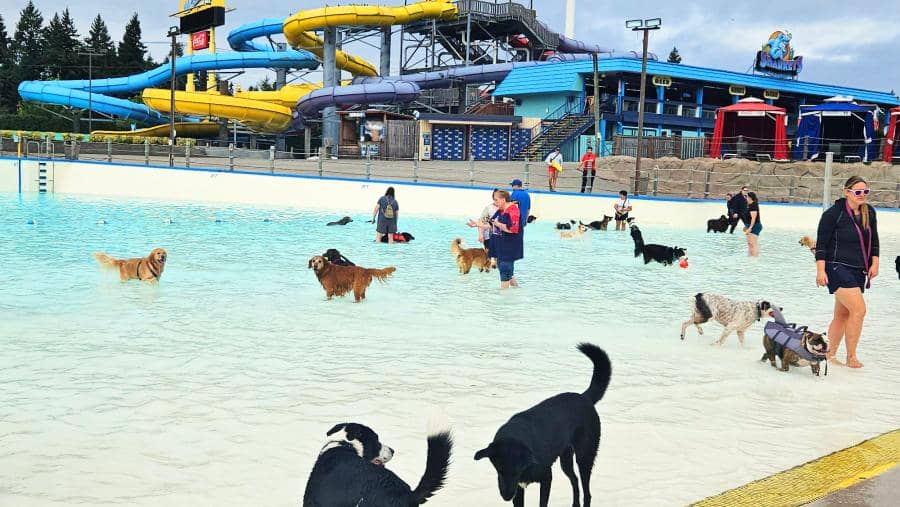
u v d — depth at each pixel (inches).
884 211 1020.5
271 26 2337.6
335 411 214.5
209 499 157.0
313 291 413.4
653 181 1161.4
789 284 497.0
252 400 223.3
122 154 1646.2
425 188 1050.7
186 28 2352.4
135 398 222.7
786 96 2114.9
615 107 1827.0
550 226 924.0
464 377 252.8
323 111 1980.8
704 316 313.4
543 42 2267.5
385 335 314.5
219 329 316.5
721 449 192.7
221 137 2111.2
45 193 1142.3
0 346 277.7
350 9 1940.2
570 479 154.6
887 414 226.1
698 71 1868.8
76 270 452.8
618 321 359.3
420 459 179.5
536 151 1731.1
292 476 169.3
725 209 1000.9
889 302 441.1
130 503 154.3
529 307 389.1
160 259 414.0
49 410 210.8
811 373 273.7
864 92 2207.2
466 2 2110.0
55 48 3897.6
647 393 241.4
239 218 858.8
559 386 244.4
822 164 1233.4
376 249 625.0
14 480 164.7
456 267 534.0
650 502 159.6
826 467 177.6
